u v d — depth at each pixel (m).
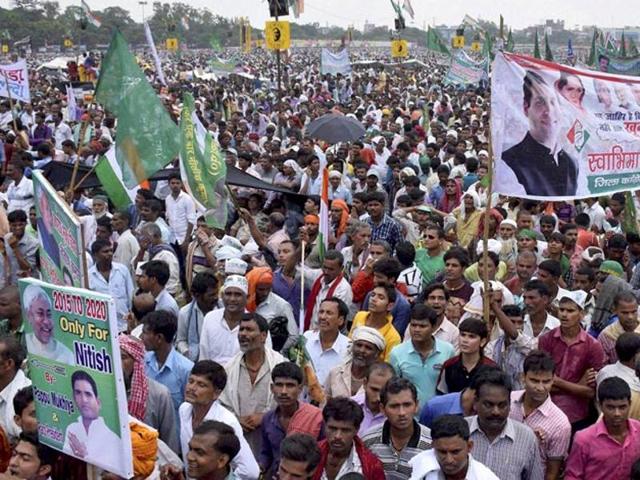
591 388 7.07
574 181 7.50
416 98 41.19
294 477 5.06
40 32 109.06
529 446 5.73
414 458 5.23
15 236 10.46
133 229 12.29
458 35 43.16
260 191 13.89
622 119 7.60
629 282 9.98
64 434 4.75
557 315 7.97
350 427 5.39
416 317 6.88
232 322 7.54
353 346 6.80
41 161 16.97
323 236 9.24
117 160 9.14
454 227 12.33
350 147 18.67
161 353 7.00
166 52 113.38
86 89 31.06
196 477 5.19
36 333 4.78
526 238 10.43
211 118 28.30
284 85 47.47
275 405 6.62
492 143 7.36
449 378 6.81
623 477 5.84
